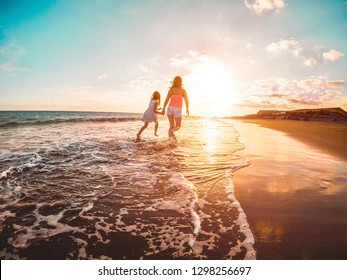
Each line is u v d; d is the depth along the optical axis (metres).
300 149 5.79
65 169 3.67
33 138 7.03
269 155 4.98
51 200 2.55
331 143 6.89
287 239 1.85
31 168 3.64
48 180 3.16
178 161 4.32
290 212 2.30
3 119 16.64
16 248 1.74
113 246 1.78
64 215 2.23
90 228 2.01
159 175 3.45
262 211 2.32
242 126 15.23
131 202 2.52
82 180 3.19
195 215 2.23
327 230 1.99
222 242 1.81
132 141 6.64
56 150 5.01
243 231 1.95
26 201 2.51
